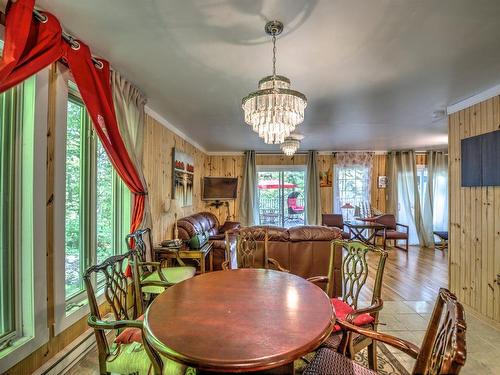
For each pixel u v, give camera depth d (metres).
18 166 1.65
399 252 5.86
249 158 6.70
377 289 1.76
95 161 2.35
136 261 2.05
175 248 3.25
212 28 1.69
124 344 1.47
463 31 1.73
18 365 1.55
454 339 0.78
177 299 1.46
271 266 3.00
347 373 1.25
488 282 2.75
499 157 2.59
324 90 2.72
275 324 1.18
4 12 1.49
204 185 6.36
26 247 1.65
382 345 2.30
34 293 1.66
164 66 2.20
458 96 2.92
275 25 1.65
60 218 1.88
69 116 2.11
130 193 2.75
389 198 6.70
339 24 1.64
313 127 4.32
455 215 3.21
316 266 3.04
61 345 1.87
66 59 1.73
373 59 2.09
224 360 0.93
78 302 2.12
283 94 1.75
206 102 3.06
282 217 6.94
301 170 6.92
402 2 1.45
